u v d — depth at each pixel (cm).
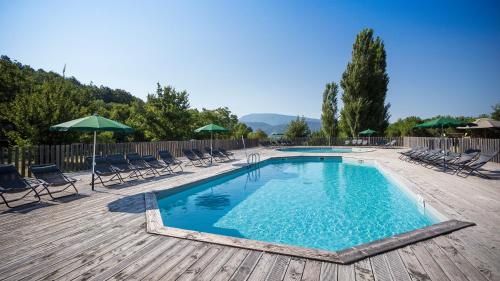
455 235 357
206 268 267
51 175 611
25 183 545
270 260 285
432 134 2467
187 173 991
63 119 1172
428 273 256
